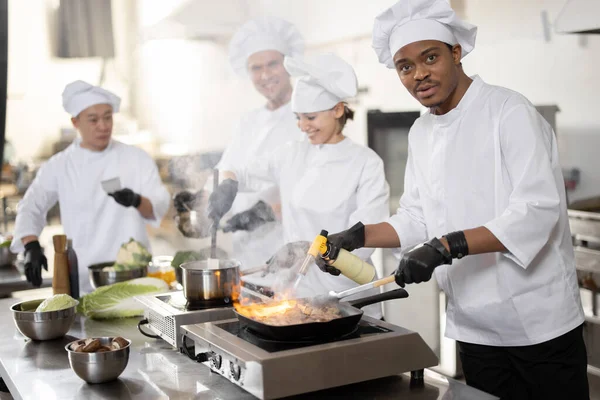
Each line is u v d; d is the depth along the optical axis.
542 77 3.12
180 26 5.71
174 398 1.58
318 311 1.68
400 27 1.91
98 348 1.72
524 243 1.78
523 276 1.98
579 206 3.02
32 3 5.50
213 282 2.01
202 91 5.73
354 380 1.53
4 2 5.23
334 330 1.58
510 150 1.90
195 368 1.81
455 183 2.04
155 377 1.74
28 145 5.65
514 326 2.03
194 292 2.02
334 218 2.88
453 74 1.93
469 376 2.23
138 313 2.42
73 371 1.78
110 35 5.79
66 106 3.78
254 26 3.93
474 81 2.01
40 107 5.65
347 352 1.52
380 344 1.57
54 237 2.59
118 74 5.86
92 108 3.75
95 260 3.93
